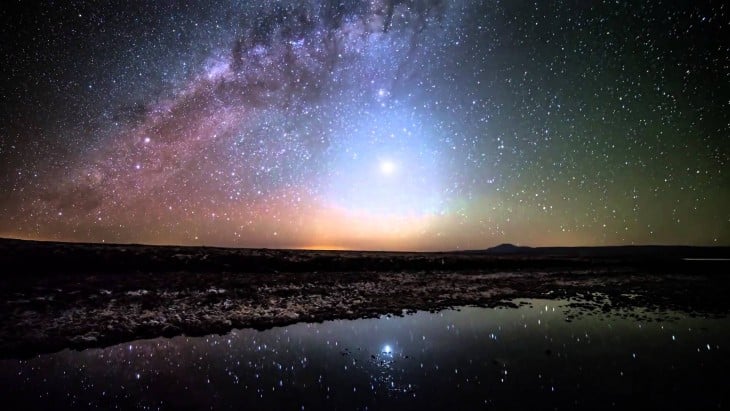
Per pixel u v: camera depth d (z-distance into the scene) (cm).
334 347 778
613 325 1007
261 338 845
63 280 1295
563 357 722
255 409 494
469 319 1075
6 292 1123
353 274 1867
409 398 530
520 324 1012
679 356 730
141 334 856
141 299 1151
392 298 1374
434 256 2641
